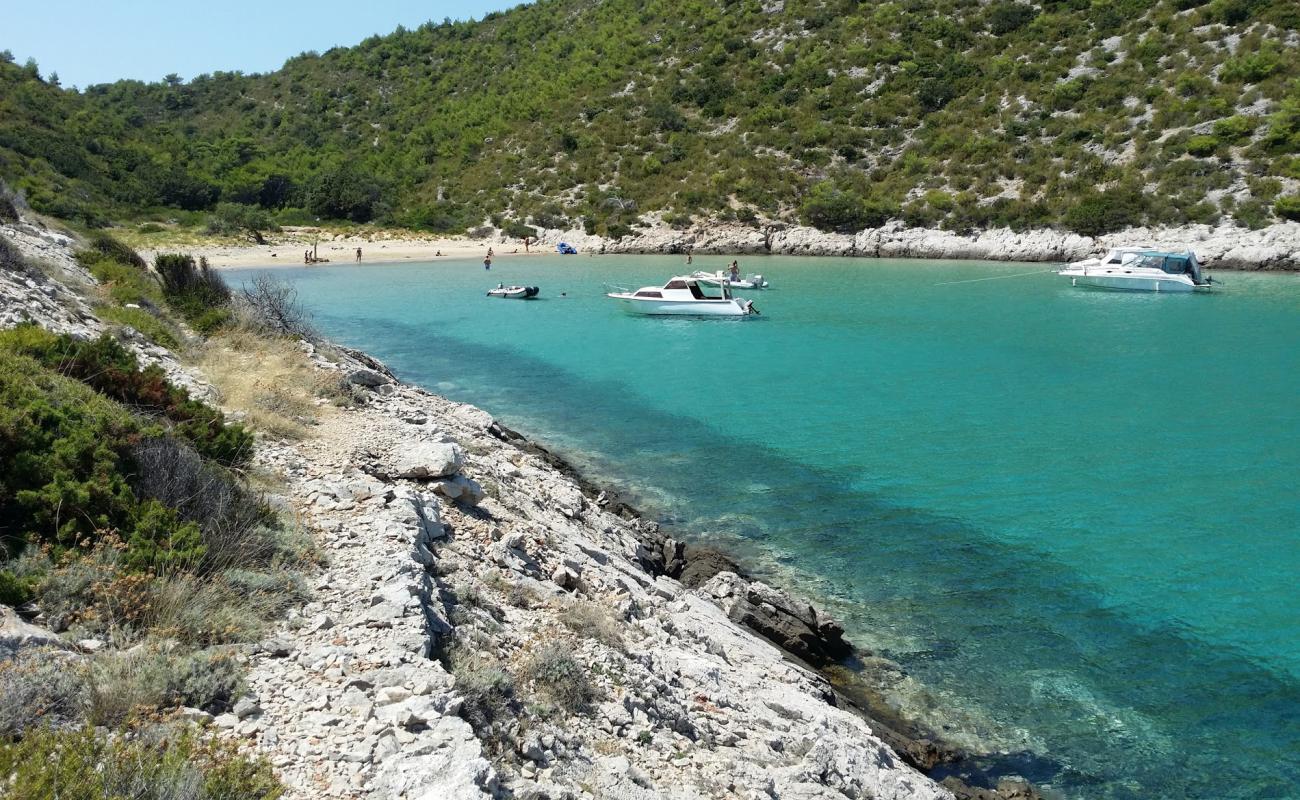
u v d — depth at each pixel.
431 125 126.31
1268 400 27.53
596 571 11.49
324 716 5.84
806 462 21.61
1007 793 9.53
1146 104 82.38
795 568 15.44
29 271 17.30
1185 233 67.81
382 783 5.19
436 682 6.39
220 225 83.69
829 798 7.55
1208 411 26.30
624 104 114.25
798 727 8.88
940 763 10.12
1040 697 11.51
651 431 24.55
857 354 35.88
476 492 12.20
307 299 52.38
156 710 5.43
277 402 14.91
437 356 35.78
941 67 100.88
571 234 92.00
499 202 100.44
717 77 113.19
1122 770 10.05
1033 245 74.19
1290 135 70.12
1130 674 12.06
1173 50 87.00
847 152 94.00
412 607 7.55
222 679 5.98
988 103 92.19
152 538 7.63
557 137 110.06
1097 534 16.95
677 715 8.07
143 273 26.47
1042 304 49.47
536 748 6.41
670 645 9.92
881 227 83.44
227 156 111.88
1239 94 77.62
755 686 9.82
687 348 37.62
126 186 90.12
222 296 23.06
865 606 14.02
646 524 16.58
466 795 5.09
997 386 29.97
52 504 7.47
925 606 14.05
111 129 105.06
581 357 35.72
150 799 4.37
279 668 6.43
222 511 8.44
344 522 9.80
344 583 8.14
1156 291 54.00
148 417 10.53
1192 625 13.48
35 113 95.56
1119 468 20.98
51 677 5.30
